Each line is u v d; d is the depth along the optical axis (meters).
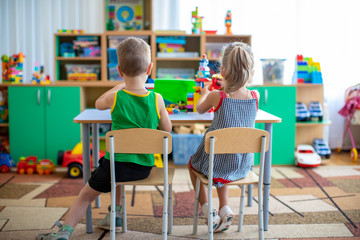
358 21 3.53
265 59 3.30
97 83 3.29
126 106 1.62
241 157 1.72
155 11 3.53
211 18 3.49
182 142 3.25
